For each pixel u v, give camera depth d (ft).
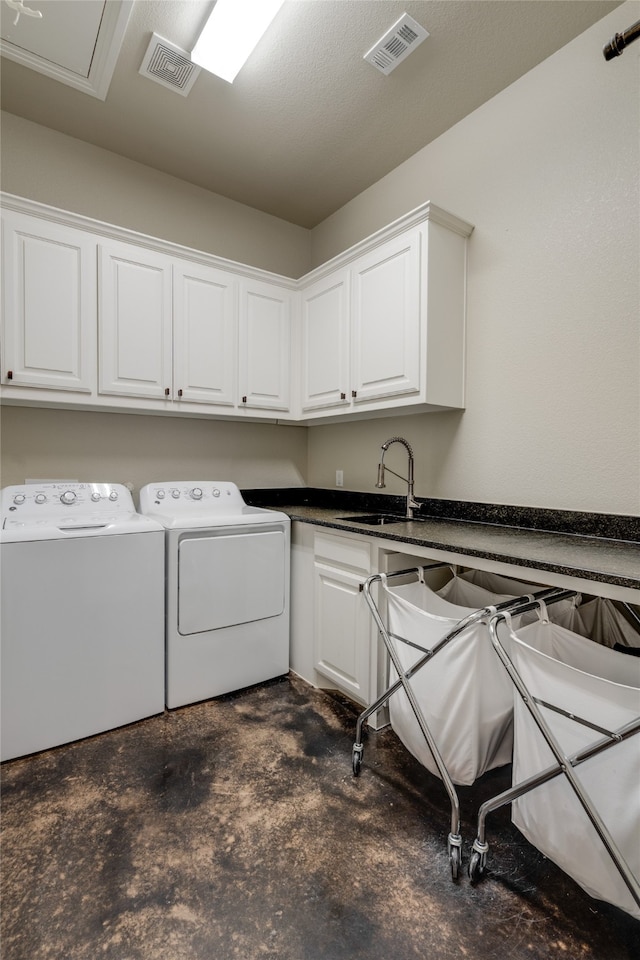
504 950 3.37
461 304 6.96
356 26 5.63
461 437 7.14
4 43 5.79
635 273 5.22
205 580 6.91
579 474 5.74
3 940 3.40
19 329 6.39
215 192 9.21
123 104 6.92
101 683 6.06
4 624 5.38
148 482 8.55
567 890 3.89
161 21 5.61
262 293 8.68
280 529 7.78
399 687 4.90
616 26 5.35
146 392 7.42
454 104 6.84
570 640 3.95
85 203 7.79
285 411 9.07
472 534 5.70
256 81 6.48
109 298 7.05
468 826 4.59
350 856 4.19
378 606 6.07
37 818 4.59
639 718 3.05
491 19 5.53
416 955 3.33
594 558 4.21
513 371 6.45
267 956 3.32
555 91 5.93
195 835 4.41
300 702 7.00
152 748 5.79
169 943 3.40
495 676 4.31
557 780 3.53
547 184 6.03
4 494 6.60
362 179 8.76
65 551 5.75
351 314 7.78
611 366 5.43
